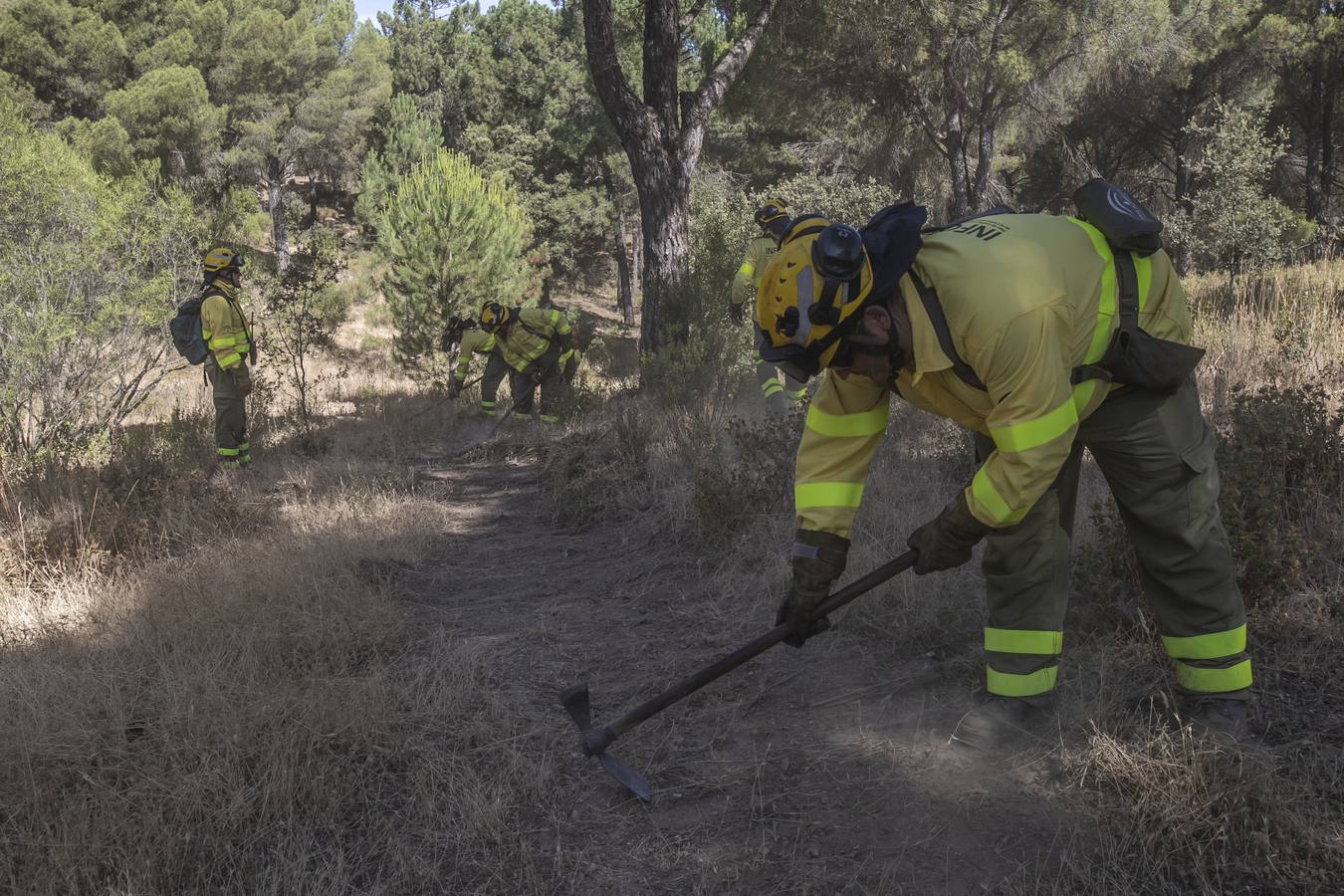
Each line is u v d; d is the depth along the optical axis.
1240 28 26.14
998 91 20.47
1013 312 2.14
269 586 4.33
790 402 7.77
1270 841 2.23
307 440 9.30
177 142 27.83
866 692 3.21
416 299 15.27
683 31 10.99
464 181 15.49
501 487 7.59
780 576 4.17
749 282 8.74
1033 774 2.61
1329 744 2.54
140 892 2.34
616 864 2.51
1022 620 2.74
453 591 4.90
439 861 2.54
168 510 5.49
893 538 4.23
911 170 23.95
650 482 6.36
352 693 3.28
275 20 32.06
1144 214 2.35
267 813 2.67
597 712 3.32
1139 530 2.62
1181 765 2.38
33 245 8.95
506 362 10.15
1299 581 3.11
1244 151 16.09
